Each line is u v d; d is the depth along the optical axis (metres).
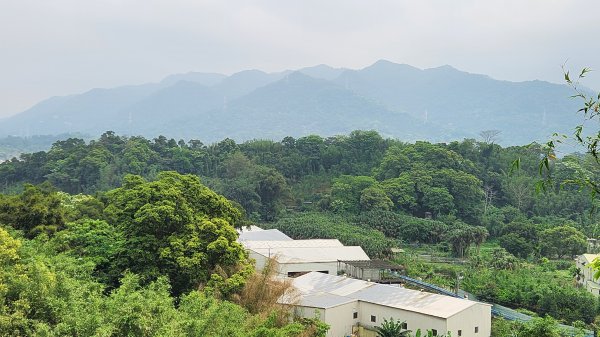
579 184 10.27
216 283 33.75
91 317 19.47
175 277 36.06
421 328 39.00
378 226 90.81
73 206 50.78
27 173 120.06
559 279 64.62
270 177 108.81
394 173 111.69
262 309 33.12
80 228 36.81
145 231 36.50
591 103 9.52
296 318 36.06
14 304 20.83
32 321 20.28
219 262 36.28
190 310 25.02
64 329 19.17
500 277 59.41
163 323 21.34
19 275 22.88
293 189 119.06
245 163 120.75
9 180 119.50
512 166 10.98
